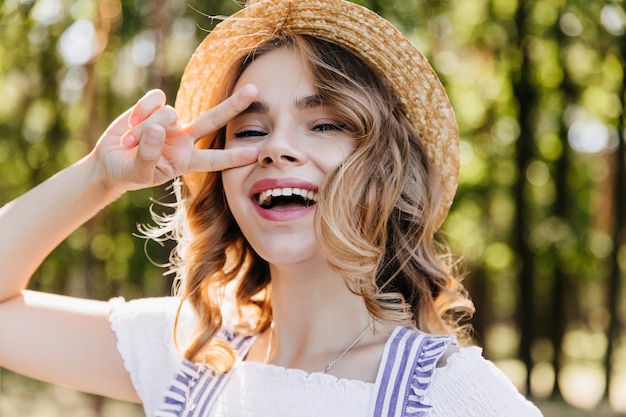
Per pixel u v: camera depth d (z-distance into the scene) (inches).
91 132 236.4
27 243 67.0
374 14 61.8
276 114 60.7
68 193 66.4
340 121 61.2
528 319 333.1
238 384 63.6
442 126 66.9
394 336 60.4
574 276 344.2
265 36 63.9
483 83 311.6
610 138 334.0
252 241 61.6
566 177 325.4
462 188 320.2
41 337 68.2
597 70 307.0
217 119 60.8
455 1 271.0
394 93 65.6
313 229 59.1
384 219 61.3
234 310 72.4
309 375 60.4
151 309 70.9
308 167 59.7
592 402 334.3
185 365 65.9
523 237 326.6
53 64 229.8
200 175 69.4
